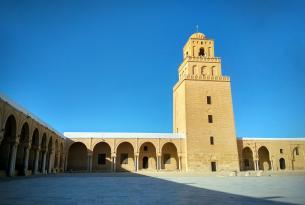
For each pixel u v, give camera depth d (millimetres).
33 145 35000
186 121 50938
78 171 49031
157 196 12805
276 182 23781
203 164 49375
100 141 49938
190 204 9875
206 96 52844
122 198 12000
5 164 30281
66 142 49656
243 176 37281
